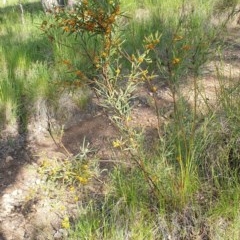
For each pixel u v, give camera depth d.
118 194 2.82
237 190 2.57
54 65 4.56
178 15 5.25
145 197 2.74
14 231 2.92
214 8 5.84
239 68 4.30
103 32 2.61
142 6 6.36
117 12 2.54
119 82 3.94
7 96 4.06
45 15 6.57
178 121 2.93
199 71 3.43
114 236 2.51
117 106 2.63
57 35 5.00
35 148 3.75
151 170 2.76
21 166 3.55
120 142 2.66
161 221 2.58
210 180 2.82
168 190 2.68
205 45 3.16
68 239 2.61
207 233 2.56
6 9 8.82
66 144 3.74
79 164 2.74
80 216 2.72
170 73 2.78
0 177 3.46
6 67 4.62
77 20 2.59
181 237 2.57
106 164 3.32
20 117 4.11
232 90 3.10
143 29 4.97
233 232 2.44
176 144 2.94
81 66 4.07
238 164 2.87
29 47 5.15
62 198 3.07
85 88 4.11
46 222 2.95
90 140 3.71
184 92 3.80
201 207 2.69
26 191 3.27
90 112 4.09
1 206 3.15
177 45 4.00
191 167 2.79
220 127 2.98
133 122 3.72
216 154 2.92
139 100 4.05
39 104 4.07
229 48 4.71
